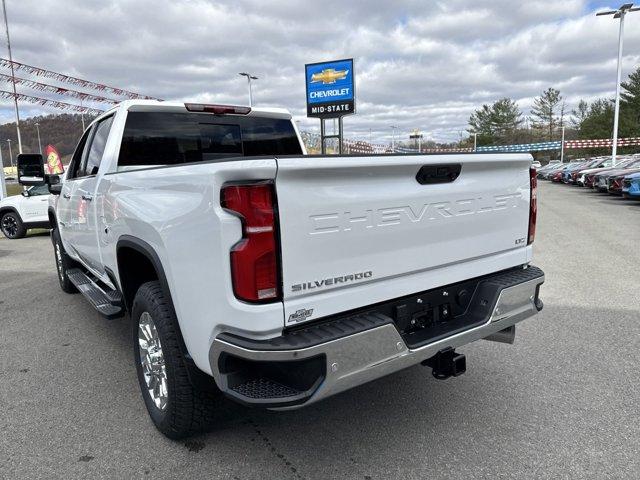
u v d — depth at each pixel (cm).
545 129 9081
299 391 220
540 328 473
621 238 1002
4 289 706
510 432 296
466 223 286
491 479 254
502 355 412
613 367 383
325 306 229
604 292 594
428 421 311
